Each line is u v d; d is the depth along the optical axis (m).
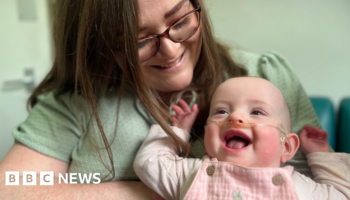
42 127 0.86
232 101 0.71
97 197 0.68
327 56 1.34
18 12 1.72
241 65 0.93
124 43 0.66
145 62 0.70
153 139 0.77
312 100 1.22
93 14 0.66
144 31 0.64
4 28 1.66
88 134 0.84
